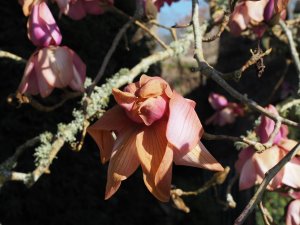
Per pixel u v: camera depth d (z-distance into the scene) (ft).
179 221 7.40
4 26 6.14
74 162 6.42
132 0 4.63
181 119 1.32
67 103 6.29
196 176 8.54
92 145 6.62
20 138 6.04
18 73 6.10
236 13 2.77
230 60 8.57
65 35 6.49
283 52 4.60
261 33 2.76
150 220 7.00
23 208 6.04
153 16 2.88
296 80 7.40
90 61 6.54
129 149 1.38
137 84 1.42
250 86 8.06
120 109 1.43
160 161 1.33
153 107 1.35
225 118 5.37
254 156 2.18
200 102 8.95
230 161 8.40
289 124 1.61
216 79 1.67
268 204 5.91
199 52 1.74
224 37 8.60
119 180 1.34
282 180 2.03
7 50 6.05
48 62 2.18
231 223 7.48
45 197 6.15
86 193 6.45
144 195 7.02
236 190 7.29
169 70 8.91
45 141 2.57
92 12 2.71
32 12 2.22
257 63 1.73
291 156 1.44
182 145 1.31
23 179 2.51
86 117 2.27
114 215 6.67
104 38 6.63
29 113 6.10
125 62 6.77
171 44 3.10
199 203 7.71
